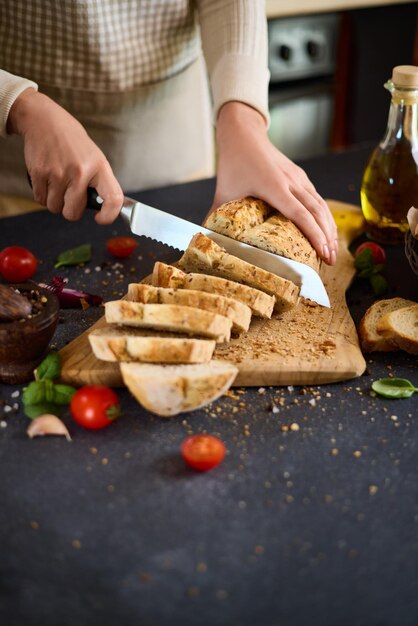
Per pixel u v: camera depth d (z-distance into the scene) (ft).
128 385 2.19
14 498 2.00
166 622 1.72
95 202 2.71
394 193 2.97
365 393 2.35
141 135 3.51
